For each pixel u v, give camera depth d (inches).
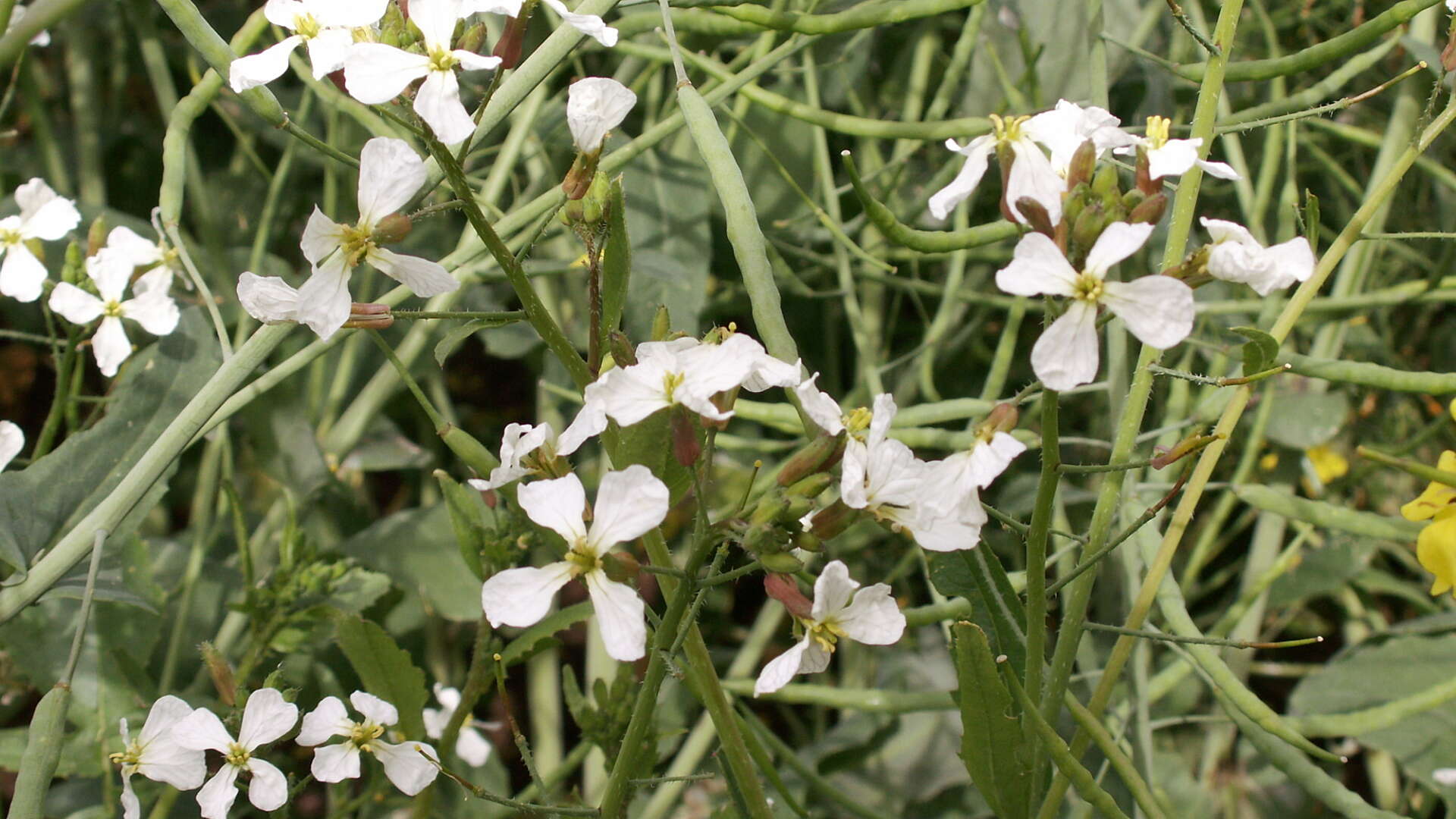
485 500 16.4
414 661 23.0
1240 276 14.6
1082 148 14.9
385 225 15.0
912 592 24.9
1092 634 21.4
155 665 20.9
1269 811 21.0
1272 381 21.1
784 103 20.1
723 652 24.5
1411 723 19.9
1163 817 16.4
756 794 16.3
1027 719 16.1
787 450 24.5
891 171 24.5
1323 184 26.8
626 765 16.0
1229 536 23.8
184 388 18.9
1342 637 24.9
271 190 23.4
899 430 20.3
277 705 16.7
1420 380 17.7
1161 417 23.5
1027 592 16.1
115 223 22.4
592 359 15.8
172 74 27.6
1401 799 21.5
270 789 16.7
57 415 19.9
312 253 14.9
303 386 23.7
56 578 17.0
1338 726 18.2
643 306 21.1
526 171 25.8
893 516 15.1
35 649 19.5
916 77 24.2
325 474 21.3
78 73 24.8
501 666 16.2
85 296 19.6
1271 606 22.3
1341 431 23.3
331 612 19.5
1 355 26.3
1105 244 14.3
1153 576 17.0
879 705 19.6
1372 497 24.4
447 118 14.7
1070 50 22.3
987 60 22.9
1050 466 15.2
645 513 14.8
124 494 17.1
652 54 20.4
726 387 14.8
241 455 24.9
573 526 14.9
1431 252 26.1
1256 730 18.1
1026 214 14.8
